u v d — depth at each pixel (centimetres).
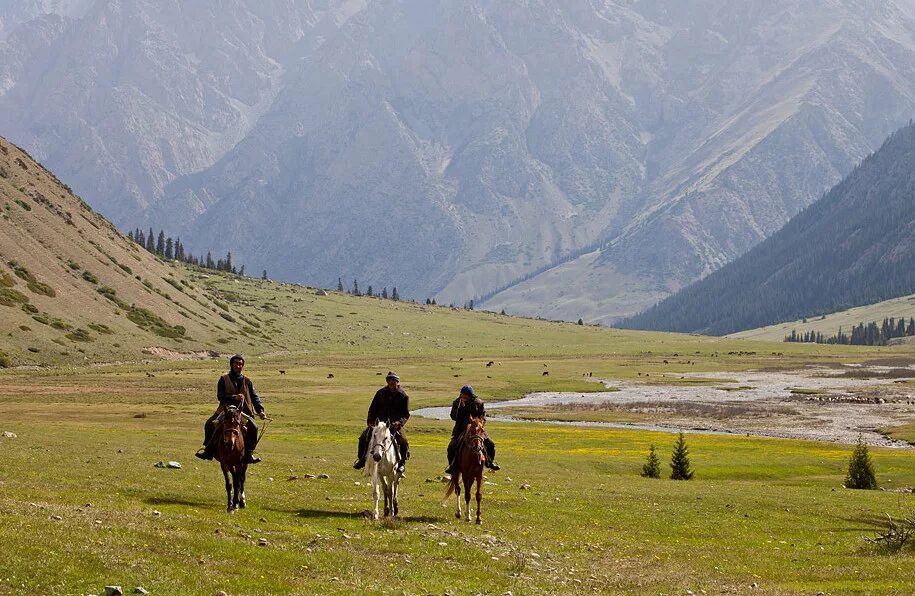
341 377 14262
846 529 3072
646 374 17062
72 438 5025
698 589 1905
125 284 18750
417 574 1812
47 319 15062
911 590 1877
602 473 5119
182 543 1814
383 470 2531
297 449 5416
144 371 13825
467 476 2647
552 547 2347
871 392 13288
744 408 10944
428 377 14850
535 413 10338
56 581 1438
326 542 2069
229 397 2534
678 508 3412
